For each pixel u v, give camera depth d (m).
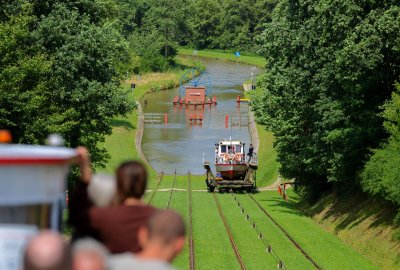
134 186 18.88
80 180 19.70
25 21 89.75
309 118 114.31
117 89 104.50
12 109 83.00
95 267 12.52
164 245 14.58
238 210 122.56
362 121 102.38
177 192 145.50
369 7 98.31
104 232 18.09
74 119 98.00
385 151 89.38
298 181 132.62
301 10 117.31
